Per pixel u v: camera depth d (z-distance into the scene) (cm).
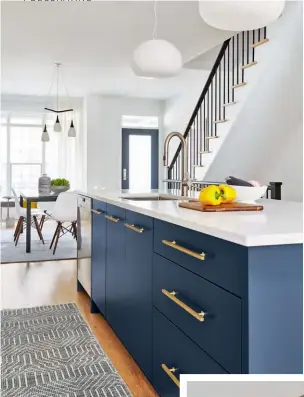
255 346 122
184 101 808
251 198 219
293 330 126
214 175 566
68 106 903
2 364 229
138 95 846
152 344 195
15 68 625
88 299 351
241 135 480
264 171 478
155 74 284
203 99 590
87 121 843
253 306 122
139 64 276
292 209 204
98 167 855
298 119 398
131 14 400
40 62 588
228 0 191
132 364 230
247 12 195
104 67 617
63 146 915
